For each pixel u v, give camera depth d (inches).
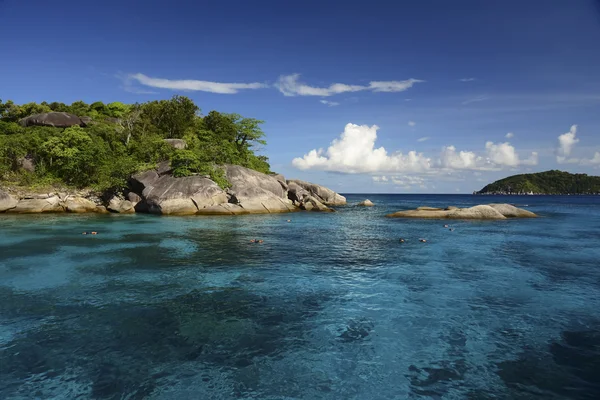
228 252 740.7
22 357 297.4
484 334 350.6
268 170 2652.6
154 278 539.2
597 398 247.1
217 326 363.6
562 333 354.0
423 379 271.0
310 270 596.1
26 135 1824.6
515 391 255.9
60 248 762.8
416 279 543.5
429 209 1694.1
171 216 1513.3
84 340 329.7
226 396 246.5
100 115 2726.4
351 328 362.0
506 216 1530.5
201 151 1857.8
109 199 1723.7
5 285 496.1
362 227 1195.3
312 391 254.2
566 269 609.0
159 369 280.8
